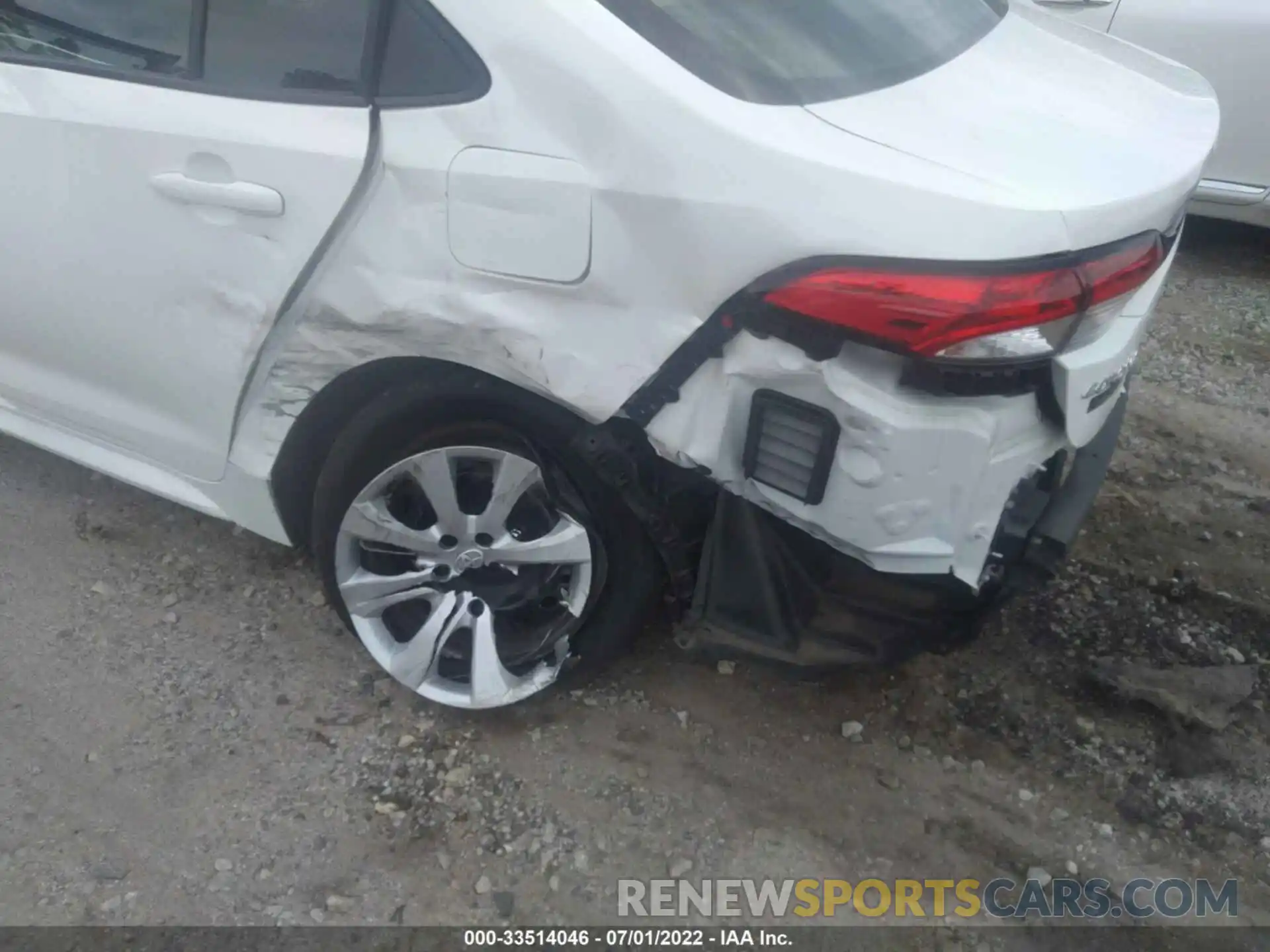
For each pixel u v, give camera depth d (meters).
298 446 2.31
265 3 2.01
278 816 2.25
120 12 2.17
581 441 1.97
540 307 1.85
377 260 1.94
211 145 2.03
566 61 1.73
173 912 2.07
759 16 1.88
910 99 1.85
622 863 2.17
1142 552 2.98
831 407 1.71
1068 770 2.37
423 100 1.87
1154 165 1.83
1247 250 5.10
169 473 2.62
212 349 2.22
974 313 1.59
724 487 1.88
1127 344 1.88
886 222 1.61
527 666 2.34
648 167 1.69
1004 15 2.48
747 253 1.66
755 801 2.29
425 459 2.15
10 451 3.32
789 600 2.04
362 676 2.56
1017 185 1.65
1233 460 3.42
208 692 2.51
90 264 2.30
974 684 2.55
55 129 2.22
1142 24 4.74
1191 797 2.31
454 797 2.29
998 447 1.75
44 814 2.24
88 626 2.69
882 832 2.23
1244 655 2.65
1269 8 4.41
